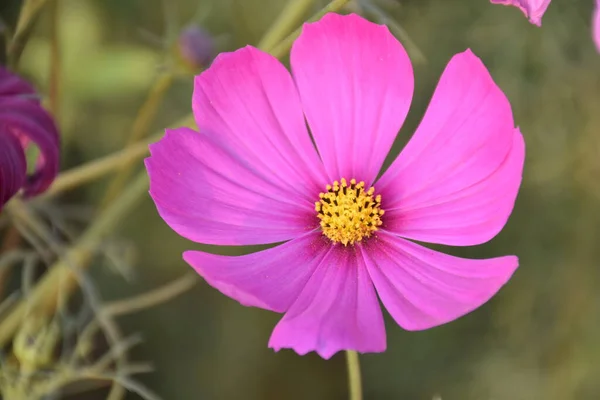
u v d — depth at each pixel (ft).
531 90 2.05
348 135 1.40
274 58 1.37
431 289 1.35
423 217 1.38
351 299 1.36
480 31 2.01
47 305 1.52
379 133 1.40
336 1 1.37
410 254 1.38
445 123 1.37
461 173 1.37
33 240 1.50
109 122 2.02
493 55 2.04
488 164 1.35
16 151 1.35
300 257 1.39
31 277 1.58
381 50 1.37
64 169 1.96
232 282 1.33
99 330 1.92
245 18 2.01
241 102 1.37
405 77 1.38
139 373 2.01
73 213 1.85
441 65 2.04
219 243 1.35
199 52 1.57
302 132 1.40
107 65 1.87
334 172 1.41
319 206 1.40
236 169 1.38
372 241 1.40
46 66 1.82
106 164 1.48
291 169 1.40
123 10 1.93
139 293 2.03
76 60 1.87
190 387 2.04
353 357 1.33
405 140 2.05
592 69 2.02
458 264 1.36
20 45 1.44
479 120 1.35
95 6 1.90
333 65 1.38
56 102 1.50
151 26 1.97
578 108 2.05
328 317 1.32
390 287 1.37
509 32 2.01
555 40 2.01
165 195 1.33
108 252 1.58
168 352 2.05
